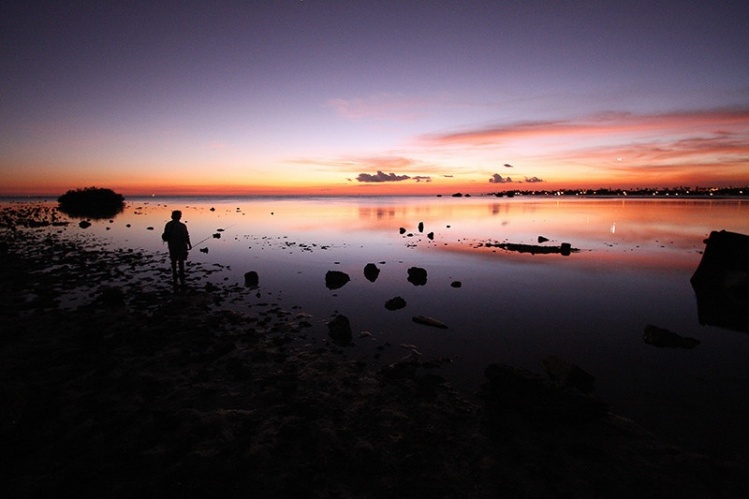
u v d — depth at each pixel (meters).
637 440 5.41
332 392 6.57
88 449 4.98
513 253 21.66
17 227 33.81
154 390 6.49
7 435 4.97
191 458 4.83
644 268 17.69
